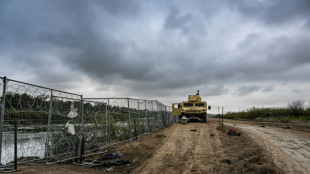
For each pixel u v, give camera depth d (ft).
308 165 26.18
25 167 21.11
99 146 32.81
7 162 20.89
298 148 36.01
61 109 25.68
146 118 53.62
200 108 90.84
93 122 32.22
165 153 33.40
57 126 25.14
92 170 23.67
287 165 26.12
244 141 43.04
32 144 22.11
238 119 121.08
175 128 66.39
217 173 23.79
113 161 26.58
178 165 26.99
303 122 80.43
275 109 114.32
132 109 42.63
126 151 32.35
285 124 77.82
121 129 40.57
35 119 22.11
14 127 19.29
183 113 91.86
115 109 38.19
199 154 32.73
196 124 79.87
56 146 25.13
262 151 33.53
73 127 27.81
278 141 42.65
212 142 42.39
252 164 26.99
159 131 58.44
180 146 38.63
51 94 23.79
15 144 19.35
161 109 72.84
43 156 23.40
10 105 19.39
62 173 20.65
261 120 103.04
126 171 24.36
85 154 29.55
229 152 33.81
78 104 28.68
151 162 28.27
